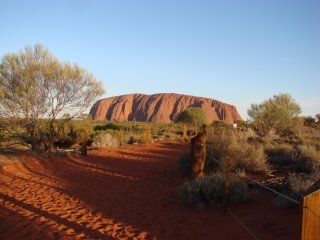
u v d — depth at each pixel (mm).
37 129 20906
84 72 21453
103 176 13438
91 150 22406
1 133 21453
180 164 13180
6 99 19703
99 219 7984
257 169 11945
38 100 20109
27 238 6805
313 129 30969
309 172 11180
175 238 6641
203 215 7957
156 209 8742
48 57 20625
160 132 39406
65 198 10117
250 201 8531
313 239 3699
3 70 19922
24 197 10336
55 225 7594
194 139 10758
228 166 7840
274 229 6555
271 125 27672
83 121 26750
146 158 18047
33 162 16578
